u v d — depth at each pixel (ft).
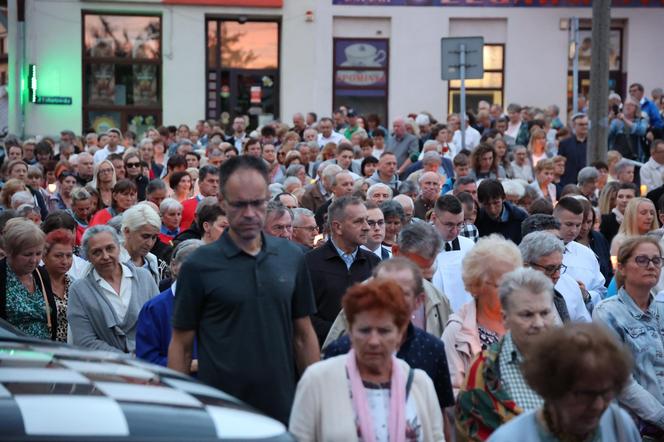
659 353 32.76
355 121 103.96
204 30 122.42
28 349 22.82
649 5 123.34
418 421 22.71
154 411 18.04
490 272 28.66
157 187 60.13
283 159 87.51
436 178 56.29
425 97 123.44
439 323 31.53
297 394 22.76
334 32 123.13
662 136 99.25
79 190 56.85
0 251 38.14
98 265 35.40
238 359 25.45
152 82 123.03
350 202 35.88
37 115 121.08
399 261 26.66
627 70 123.75
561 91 123.54
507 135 97.76
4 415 16.97
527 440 19.77
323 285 35.63
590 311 40.04
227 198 25.84
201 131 105.81
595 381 18.81
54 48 120.98
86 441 16.70
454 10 122.93
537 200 51.37
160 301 31.94
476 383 24.86
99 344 35.01
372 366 22.49
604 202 57.93
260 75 123.75
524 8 122.83
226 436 17.88
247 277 25.84
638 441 20.75
